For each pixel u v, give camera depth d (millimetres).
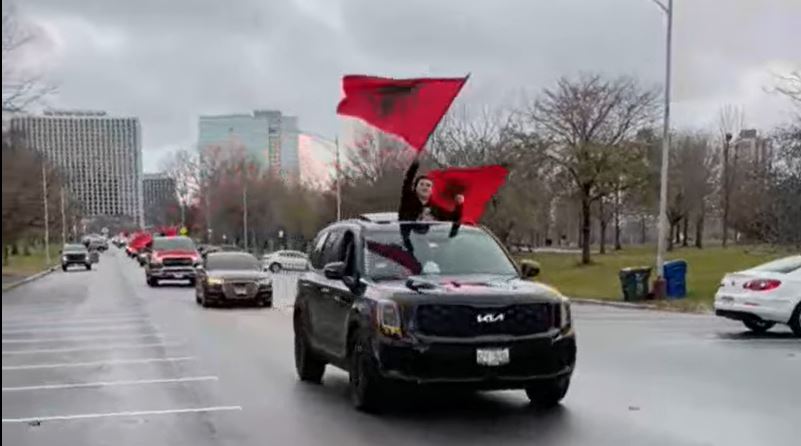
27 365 12953
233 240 73312
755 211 41750
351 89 8695
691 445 7312
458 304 8203
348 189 49156
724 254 46844
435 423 8234
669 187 58938
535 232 70438
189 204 89688
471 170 10859
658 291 26828
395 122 8773
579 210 61844
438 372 8078
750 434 7707
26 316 21688
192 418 8734
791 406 9008
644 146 46219
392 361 8172
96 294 31562
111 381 11297
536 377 8305
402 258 9359
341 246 10266
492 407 9000
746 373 11391
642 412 8703
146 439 7805
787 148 31766
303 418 8602
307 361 10961
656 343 15086
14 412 9156
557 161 45625
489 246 9797
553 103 46781
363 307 8719
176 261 37031
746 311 16359
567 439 7535
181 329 18234
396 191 46969
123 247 99688
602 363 12414
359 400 8812
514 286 8688
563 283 37094
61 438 7891
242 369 12156
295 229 57125
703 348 14289
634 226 89000
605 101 45500
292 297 28047
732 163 62812
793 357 13047
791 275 16234
